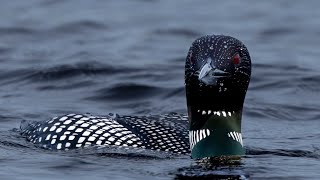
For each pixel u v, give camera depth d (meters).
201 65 12.10
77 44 22.78
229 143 12.60
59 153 13.05
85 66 19.59
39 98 17.62
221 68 12.09
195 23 25.61
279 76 19.34
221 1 29.34
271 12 27.52
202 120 12.62
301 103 17.39
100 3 28.31
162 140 13.27
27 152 13.17
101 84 18.50
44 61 20.50
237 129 12.71
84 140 13.28
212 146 12.59
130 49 22.23
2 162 12.55
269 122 16.20
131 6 28.00
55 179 11.63
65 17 25.80
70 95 17.91
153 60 20.84
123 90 18.03
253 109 16.84
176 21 25.84
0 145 13.61
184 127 13.77
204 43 12.31
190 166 12.35
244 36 24.14
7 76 19.19
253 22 26.00
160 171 12.12
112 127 13.52
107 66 19.73
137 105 17.28
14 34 23.73
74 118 13.80
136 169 12.21
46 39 23.34
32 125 14.48
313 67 20.30
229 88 12.29
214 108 12.53
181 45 22.81
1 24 24.66
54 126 13.71
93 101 17.50
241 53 12.31
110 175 11.88
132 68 19.75
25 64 20.16
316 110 16.98
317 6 28.56
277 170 12.27
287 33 24.67
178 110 16.80
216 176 11.88
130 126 13.61
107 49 22.16
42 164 12.45
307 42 23.55
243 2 29.11
